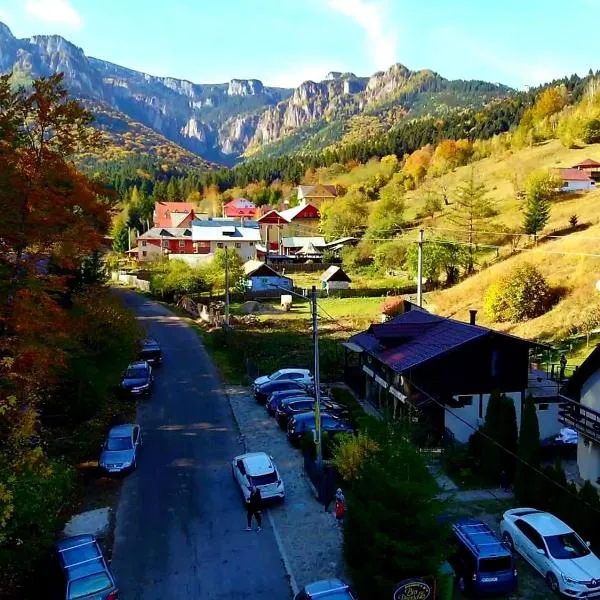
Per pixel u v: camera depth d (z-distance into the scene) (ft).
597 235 203.62
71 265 85.46
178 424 104.94
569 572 55.67
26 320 75.56
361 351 120.26
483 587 55.36
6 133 78.33
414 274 240.32
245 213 517.55
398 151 648.38
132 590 58.08
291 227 426.92
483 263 232.32
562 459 88.63
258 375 133.18
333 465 78.48
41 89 80.89
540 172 323.57
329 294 248.11
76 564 53.88
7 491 50.16
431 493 52.01
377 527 52.31
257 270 254.88
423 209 362.94
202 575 60.49
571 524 64.95
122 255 411.13
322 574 60.44
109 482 81.71
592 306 151.74
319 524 70.38
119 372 128.47
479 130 627.87
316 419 80.02
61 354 83.41
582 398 75.97
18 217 77.92
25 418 66.39
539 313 164.04
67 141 82.48
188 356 156.56
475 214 271.90
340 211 385.50
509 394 93.86
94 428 99.19
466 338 93.76
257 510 69.21
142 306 239.30
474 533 59.41
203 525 70.38
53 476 66.18
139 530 69.21
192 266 270.05
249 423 105.19
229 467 86.63
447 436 89.45
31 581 55.88
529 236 237.86
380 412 103.96
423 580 50.14
